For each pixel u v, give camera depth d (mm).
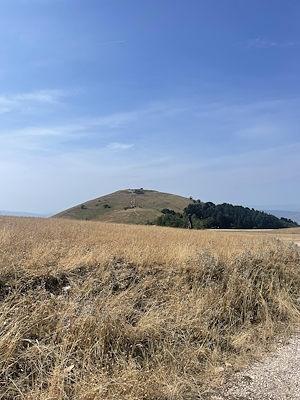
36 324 4641
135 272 7324
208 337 5461
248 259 9008
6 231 11203
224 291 7172
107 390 3760
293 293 8367
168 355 4730
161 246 10375
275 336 5938
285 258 10227
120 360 4375
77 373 3977
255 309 6992
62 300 5434
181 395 3906
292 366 4617
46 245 8703
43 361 4078
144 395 3840
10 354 3979
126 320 5309
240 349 5324
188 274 7625
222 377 4348
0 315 4617
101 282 6383
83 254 7977
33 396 3539
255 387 4043
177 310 5930
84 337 4535
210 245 11922
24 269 6242
